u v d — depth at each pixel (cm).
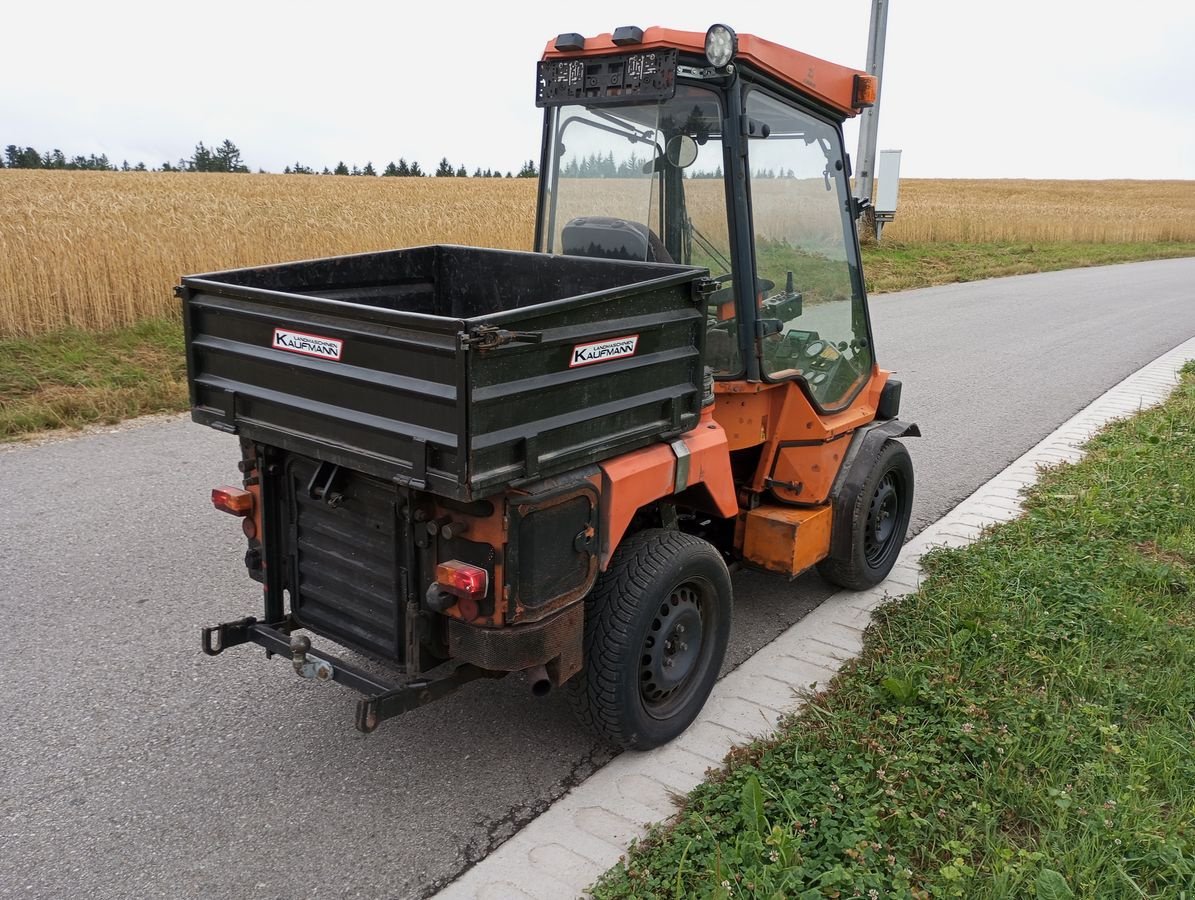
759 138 402
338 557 332
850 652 446
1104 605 468
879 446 489
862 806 317
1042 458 761
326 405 306
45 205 1809
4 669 408
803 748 353
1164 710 387
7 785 332
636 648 335
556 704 401
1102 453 760
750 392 409
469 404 259
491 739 373
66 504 602
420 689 307
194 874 294
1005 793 326
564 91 407
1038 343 1331
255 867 298
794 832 304
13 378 865
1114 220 3672
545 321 279
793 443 445
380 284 429
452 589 287
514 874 296
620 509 325
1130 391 1016
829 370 477
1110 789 327
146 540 551
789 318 438
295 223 1725
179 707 386
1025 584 500
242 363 335
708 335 413
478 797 337
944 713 373
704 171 399
